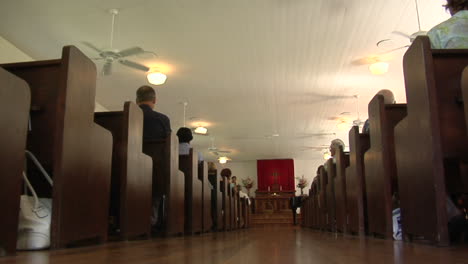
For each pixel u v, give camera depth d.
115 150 2.66
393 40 5.89
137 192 2.53
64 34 5.60
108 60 5.48
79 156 1.78
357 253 1.23
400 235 2.20
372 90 8.30
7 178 1.28
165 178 3.14
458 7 2.01
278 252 1.31
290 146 14.95
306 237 2.96
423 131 1.67
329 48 6.19
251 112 10.01
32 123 1.72
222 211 5.90
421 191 1.71
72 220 1.68
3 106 1.28
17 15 5.07
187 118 10.55
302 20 5.28
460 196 2.17
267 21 5.28
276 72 7.20
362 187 2.97
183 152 4.22
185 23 5.29
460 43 1.82
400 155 2.00
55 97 1.74
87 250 1.48
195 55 6.37
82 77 1.83
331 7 4.97
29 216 1.50
